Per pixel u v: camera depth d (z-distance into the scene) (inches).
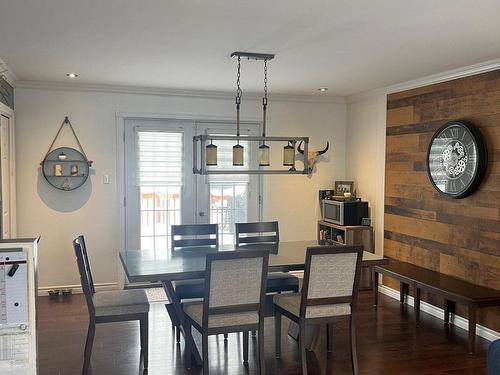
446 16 114.9
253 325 131.9
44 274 216.7
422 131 199.8
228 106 240.4
